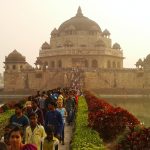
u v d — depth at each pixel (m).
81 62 148.50
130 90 128.50
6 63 150.75
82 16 166.75
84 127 20.98
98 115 22.41
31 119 15.31
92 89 129.12
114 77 137.50
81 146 14.57
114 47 164.88
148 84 137.75
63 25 164.25
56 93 36.94
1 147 9.74
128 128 16.81
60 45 158.50
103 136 21.98
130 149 14.87
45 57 156.25
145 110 59.44
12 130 10.94
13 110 29.84
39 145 14.95
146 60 150.50
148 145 14.59
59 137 19.88
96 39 158.00
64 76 135.12
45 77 139.00
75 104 36.53
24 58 151.62
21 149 10.50
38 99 27.44
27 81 140.88
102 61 148.88
